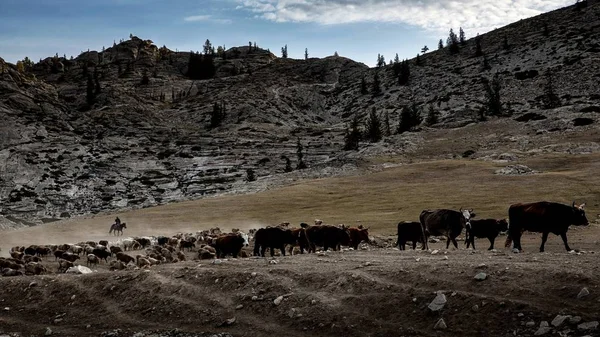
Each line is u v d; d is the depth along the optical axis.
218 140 173.75
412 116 163.62
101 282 20.08
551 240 32.00
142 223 64.62
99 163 145.62
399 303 15.08
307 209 67.75
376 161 109.50
